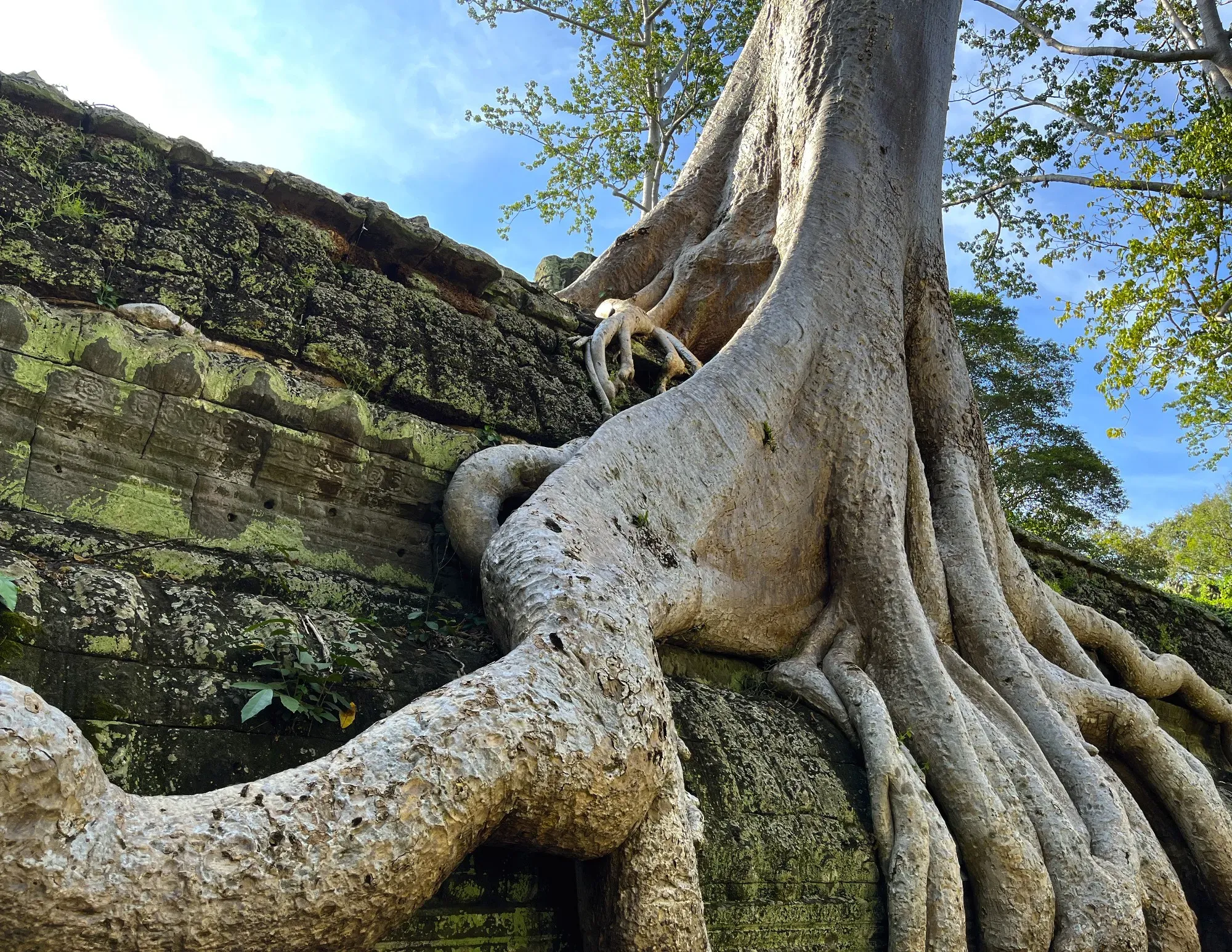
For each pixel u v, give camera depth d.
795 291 5.54
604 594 3.16
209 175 4.22
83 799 1.92
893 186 6.48
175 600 2.90
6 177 3.47
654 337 6.24
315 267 4.36
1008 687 5.12
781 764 3.90
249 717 2.57
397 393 4.39
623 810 2.77
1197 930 5.00
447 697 2.55
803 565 5.02
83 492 3.21
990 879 4.01
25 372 3.09
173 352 3.42
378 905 2.19
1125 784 5.61
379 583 3.86
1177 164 10.98
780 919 3.50
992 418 18.17
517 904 2.96
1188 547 26.80
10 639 2.39
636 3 14.82
